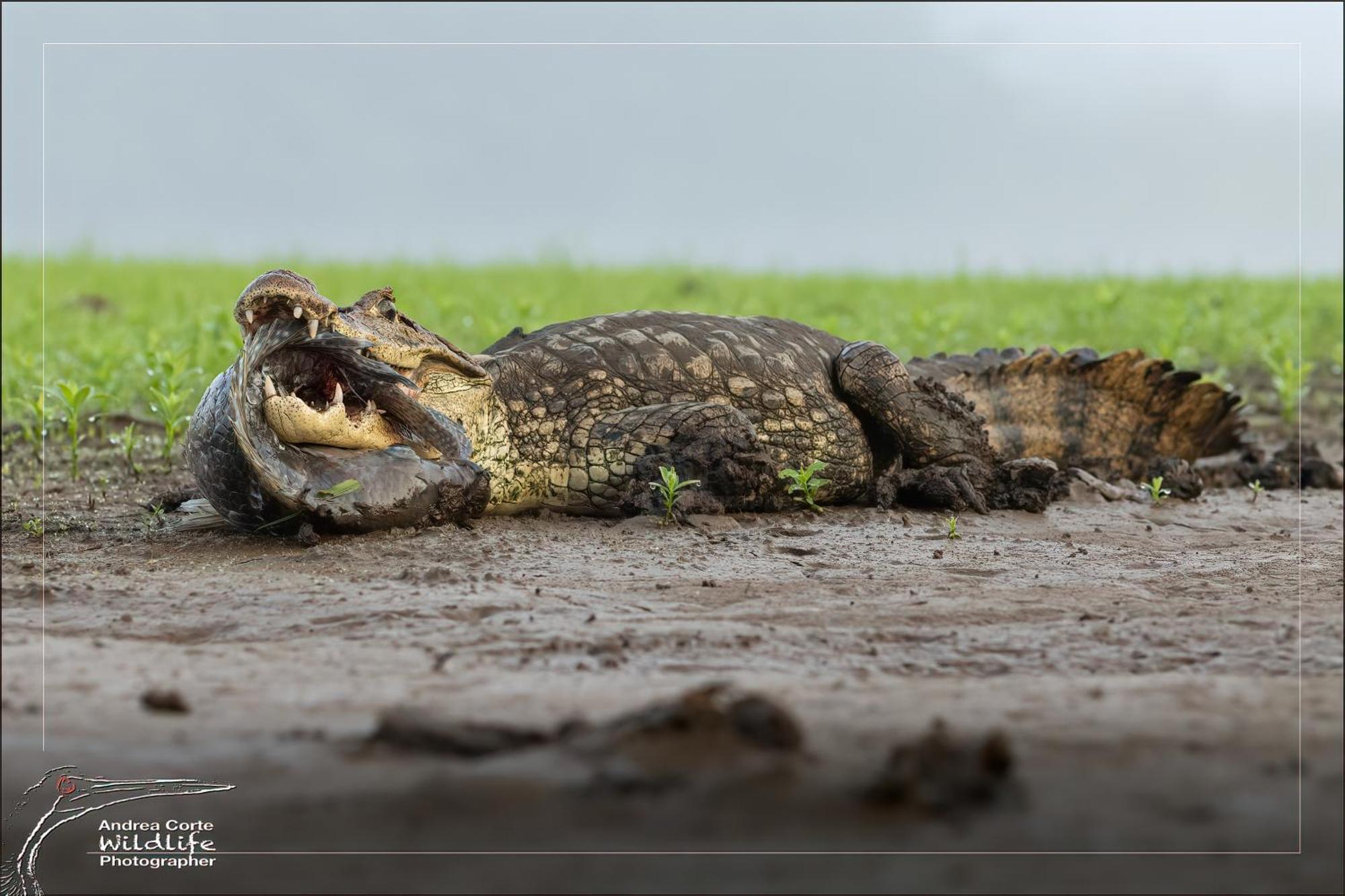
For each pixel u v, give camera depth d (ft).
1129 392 131.44
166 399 122.52
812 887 33.91
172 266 362.53
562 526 95.50
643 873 34.86
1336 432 166.20
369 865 35.37
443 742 43.37
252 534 90.17
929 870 34.96
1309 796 39.22
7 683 51.67
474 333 203.21
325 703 49.24
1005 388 126.62
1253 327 229.66
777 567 81.97
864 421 113.70
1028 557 86.94
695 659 57.93
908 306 264.52
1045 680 54.03
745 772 40.32
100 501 107.04
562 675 54.49
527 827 37.45
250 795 39.60
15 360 176.55
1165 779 40.52
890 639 62.75
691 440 98.53
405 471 87.51
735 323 113.19
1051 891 33.78
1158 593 75.46
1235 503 119.75
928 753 39.86
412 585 73.20
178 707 47.91
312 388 88.28
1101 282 296.10
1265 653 58.90
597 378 102.83
